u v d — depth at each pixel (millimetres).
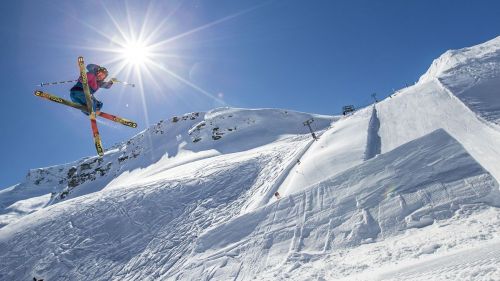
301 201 21203
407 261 12055
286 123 90938
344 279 12555
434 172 17656
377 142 26281
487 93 24531
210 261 20453
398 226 15922
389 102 34938
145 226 31516
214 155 75625
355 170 20938
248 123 91938
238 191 33281
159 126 113375
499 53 34938
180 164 75625
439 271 8195
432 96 28844
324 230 18047
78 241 32000
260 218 21828
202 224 28406
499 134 18047
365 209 17875
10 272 30312
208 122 97312
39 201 146750
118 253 28703
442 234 13617
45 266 29656
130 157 102438
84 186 99562
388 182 18625
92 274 27047
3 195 178250
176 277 21016
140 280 23703
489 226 12555
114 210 35875
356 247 15953
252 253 19172
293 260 16906
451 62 39250
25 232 36375
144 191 38906
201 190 35562
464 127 20938
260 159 40938
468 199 15344
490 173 15844
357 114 37219
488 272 6535
